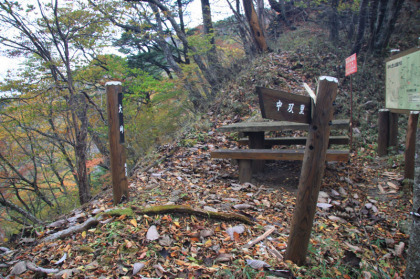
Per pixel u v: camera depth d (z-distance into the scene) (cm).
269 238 264
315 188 210
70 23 771
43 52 777
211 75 992
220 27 1304
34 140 873
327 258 247
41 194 986
